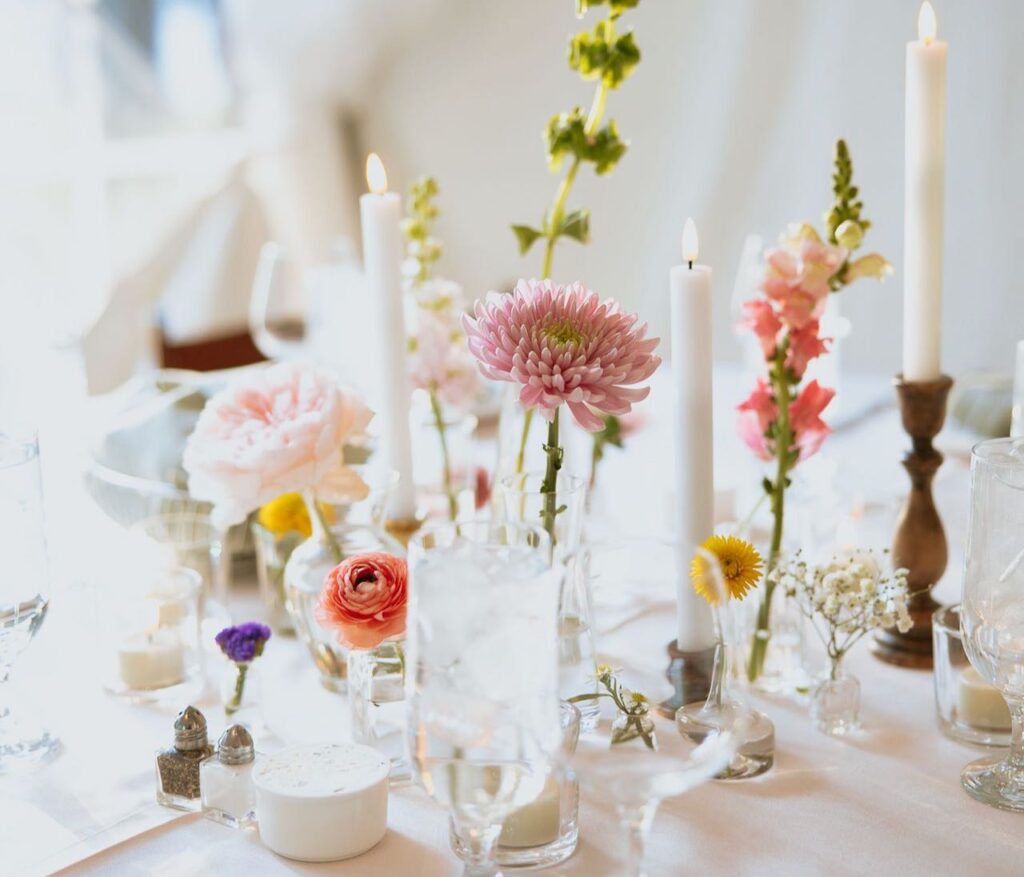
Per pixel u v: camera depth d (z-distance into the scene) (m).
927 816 0.95
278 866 0.90
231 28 3.17
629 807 0.78
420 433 1.46
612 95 3.32
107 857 0.92
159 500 1.40
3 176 2.88
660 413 1.89
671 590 0.85
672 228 3.32
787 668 1.16
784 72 3.05
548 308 0.96
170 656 1.18
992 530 0.93
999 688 0.97
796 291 1.11
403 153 3.62
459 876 0.88
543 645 0.76
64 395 1.84
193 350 2.29
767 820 0.95
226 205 3.16
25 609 1.06
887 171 2.97
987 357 2.90
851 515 1.28
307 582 1.14
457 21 3.44
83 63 2.97
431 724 0.77
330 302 1.96
